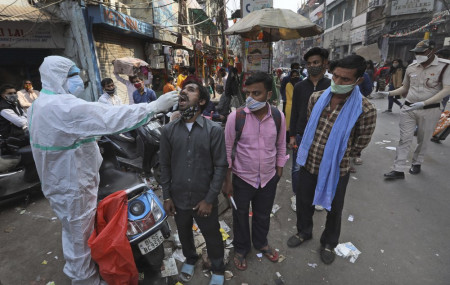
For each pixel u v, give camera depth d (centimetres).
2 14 521
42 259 258
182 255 256
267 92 198
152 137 396
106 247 176
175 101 174
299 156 238
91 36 663
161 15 1121
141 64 695
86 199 188
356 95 202
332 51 3609
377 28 2520
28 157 351
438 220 299
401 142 399
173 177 197
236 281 225
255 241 251
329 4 3644
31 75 700
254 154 213
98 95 689
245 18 473
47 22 591
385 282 219
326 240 248
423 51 353
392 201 344
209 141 184
